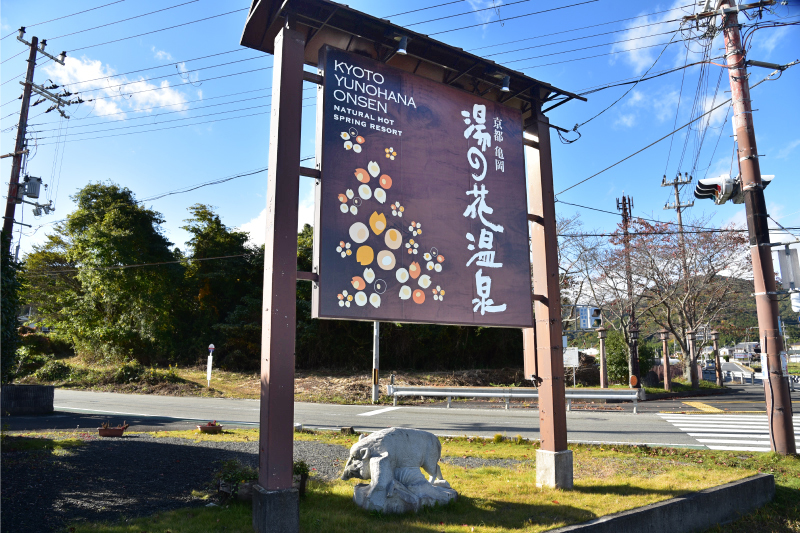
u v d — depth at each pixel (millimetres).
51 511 5340
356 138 6219
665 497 6227
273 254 5215
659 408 17656
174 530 4789
